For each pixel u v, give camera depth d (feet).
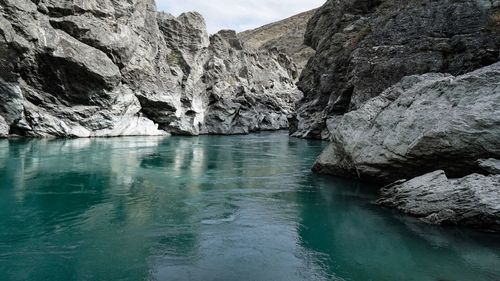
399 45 102.89
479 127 42.83
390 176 55.98
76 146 96.12
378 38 111.34
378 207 48.11
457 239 37.04
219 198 51.60
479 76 46.26
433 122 48.52
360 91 105.60
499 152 41.93
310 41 188.55
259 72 254.47
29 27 100.48
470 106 44.75
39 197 48.91
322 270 30.83
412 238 37.42
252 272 30.17
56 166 68.90
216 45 208.03
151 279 28.48
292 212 46.06
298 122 162.61
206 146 115.85
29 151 83.35
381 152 55.21
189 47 176.86
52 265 30.19
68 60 109.09
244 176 67.26
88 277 28.45
